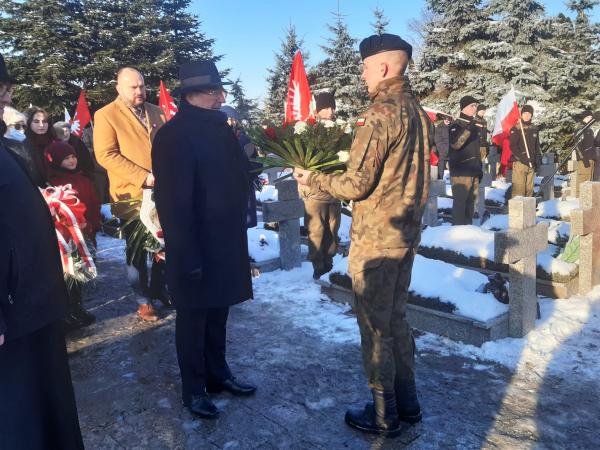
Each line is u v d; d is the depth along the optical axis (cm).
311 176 274
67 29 2661
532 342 375
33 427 180
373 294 256
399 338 272
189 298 280
